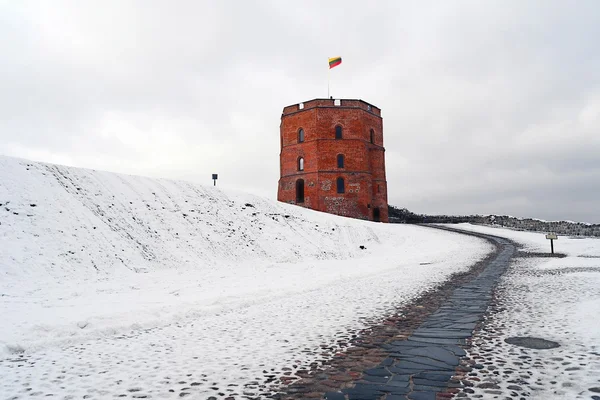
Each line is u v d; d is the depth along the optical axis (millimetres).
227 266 20422
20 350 6816
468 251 27984
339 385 4980
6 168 18734
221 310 10102
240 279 16438
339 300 11125
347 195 46312
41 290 12555
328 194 46031
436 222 57125
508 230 45156
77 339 7465
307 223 32625
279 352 6422
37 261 14547
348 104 47531
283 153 49906
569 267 16703
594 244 28641
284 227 29703
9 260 13875
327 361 5938
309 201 46688
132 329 8312
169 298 11891
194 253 20812
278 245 26078
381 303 10531
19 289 12383
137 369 5734
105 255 16953
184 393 4809
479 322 8062
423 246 33094
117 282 14672
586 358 5566
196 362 5992
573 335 6707
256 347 6734
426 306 9984
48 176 20172
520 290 11664
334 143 46781
